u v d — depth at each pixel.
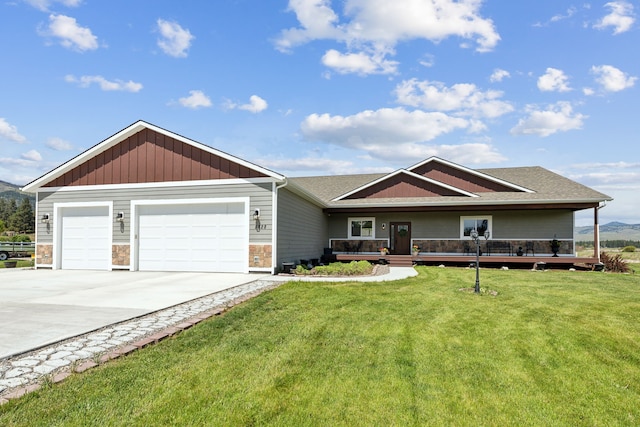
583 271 15.99
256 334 6.03
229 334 6.01
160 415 3.46
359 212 20.31
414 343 5.76
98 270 14.50
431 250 19.66
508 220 18.92
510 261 17.20
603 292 10.05
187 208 14.09
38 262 15.37
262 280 11.66
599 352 5.52
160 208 14.34
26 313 6.91
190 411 3.56
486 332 6.37
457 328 6.59
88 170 15.01
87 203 14.91
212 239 13.81
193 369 4.53
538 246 18.52
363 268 13.93
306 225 17.19
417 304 8.39
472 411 3.81
